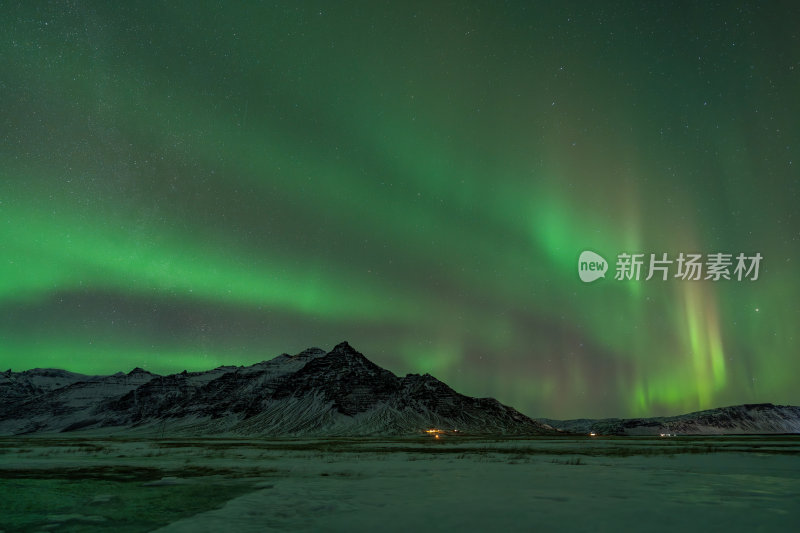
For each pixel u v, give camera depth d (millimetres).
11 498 24062
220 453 65125
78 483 30312
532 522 16594
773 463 41031
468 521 16812
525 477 31016
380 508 19547
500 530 15430
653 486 25844
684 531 15141
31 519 18625
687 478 29656
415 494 23516
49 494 25438
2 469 41094
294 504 20766
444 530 15477
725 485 26078
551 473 33531
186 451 71812
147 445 100688
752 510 18516
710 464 40406
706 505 19641
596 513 18109
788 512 18078
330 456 56000
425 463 44250
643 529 15453
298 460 49719
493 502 20766
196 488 27031
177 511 19688
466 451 66750
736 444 92062
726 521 16516
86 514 19500
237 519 17578
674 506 19422
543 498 21812
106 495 24734
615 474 32469
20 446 96500
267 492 24812
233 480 31016
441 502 20906
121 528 16688
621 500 21047
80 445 102000
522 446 85125
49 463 47938
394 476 32500
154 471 38250
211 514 18750
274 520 17312
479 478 30688
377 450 71438
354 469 38281
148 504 21516
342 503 20859
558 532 15102
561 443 105562
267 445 98625
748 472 33281
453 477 31453
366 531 15422
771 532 14930
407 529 15648
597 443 106750
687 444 94062
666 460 45438
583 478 30125
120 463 47281
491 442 116500
